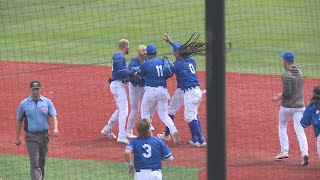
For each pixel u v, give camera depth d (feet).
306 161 156.15
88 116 198.39
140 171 126.11
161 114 170.09
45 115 142.41
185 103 170.91
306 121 150.61
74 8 363.15
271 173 152.05
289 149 170.40
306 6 362.53
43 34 317.22
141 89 174.60
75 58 273.54
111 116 187.32
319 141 148.56
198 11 350.64
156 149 126.21
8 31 323.37
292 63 158.20
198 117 179.32
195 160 161.07
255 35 305.32
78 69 253.65
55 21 339.57
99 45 294.87
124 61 171.53
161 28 321.93
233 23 326.24
